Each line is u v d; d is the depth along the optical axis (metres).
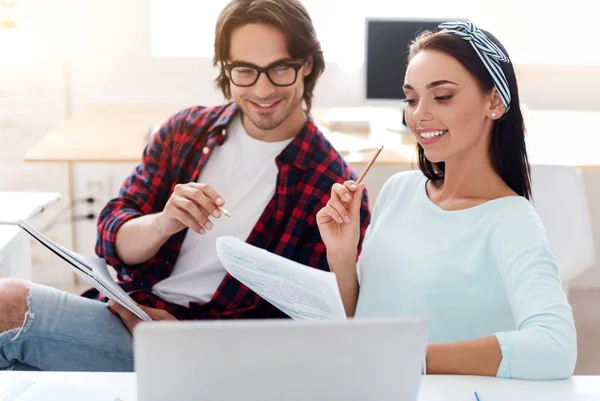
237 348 0.90
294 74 1.77
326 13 3.42
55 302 1.71
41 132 3.30
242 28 1.74
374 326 0.91
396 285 1.46
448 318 1.41
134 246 1.78
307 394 0.93
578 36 3.42
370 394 0.94
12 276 2.13
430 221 1.47
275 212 1.81
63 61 3.27
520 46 3.44
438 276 1.41
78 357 1.70
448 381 1.21
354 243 1.51
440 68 1.36
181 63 3.38
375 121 3.10
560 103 3.41
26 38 3.30
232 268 1.37
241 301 1.79
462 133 1.39
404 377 0.94
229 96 1.94
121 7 3.30
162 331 0.88
